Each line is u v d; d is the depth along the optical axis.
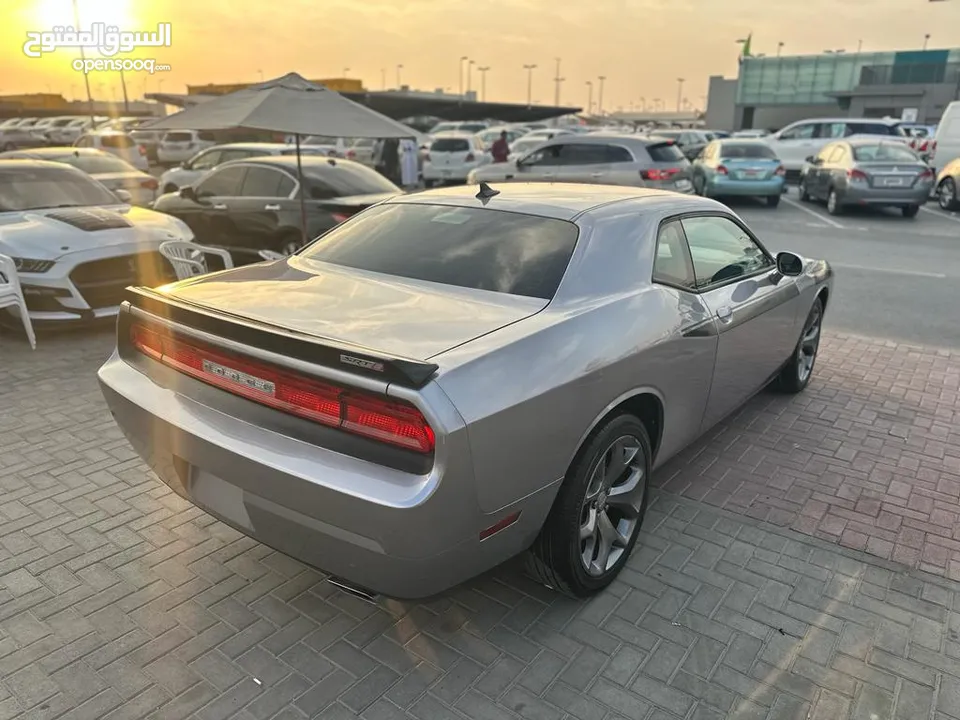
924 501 3.86
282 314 2.74
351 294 2.99
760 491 3.95
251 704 2.49
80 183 7.75
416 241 3.42
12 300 5.89
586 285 3.00
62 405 4.97
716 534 3.53
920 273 9.78
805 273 4.94
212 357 2.63
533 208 3.45
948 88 49.22
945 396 5.38
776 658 2.73
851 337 6.89
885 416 4.98
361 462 2.29
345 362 2.23
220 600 3.01
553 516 2.78
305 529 2.42
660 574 3.22
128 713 2.45
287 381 2.42
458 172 21.53
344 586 2.60
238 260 9.00
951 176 16.61
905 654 2.76
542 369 2.53
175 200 9.33
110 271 6.42
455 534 2.32
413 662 2.69
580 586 2.95
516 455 2.43
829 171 16.33
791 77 56.12
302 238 7.98
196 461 2.64
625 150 13.43
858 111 52.62
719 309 3.65
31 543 3.37
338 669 2.65
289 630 2.84
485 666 2.68
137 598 3.01
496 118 38.12
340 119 6.85
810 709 2.51
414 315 2.74
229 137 28.59
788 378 5.19
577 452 2.76
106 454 4.26
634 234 3.33
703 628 2.89
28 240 6.22
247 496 2.54
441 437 2.17
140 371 2.96
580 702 2.52
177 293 3.05
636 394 3.02
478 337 2.55
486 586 3.12
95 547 3.35
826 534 3.54
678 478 4.07
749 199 18.92
